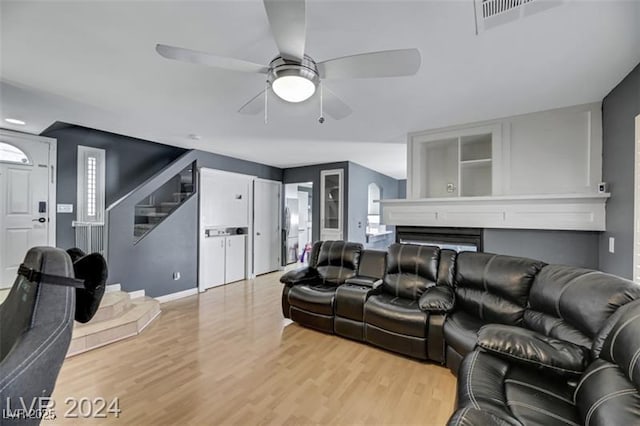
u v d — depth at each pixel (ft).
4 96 8.32
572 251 9.23
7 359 2.41
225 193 17.22
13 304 3.05
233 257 17.90
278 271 21.25
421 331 8.07
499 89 7.87
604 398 3.49
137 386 6.99
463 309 8.29
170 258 14.28
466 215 10.57
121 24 5.19
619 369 3.74
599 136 8.75
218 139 13.30
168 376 7.43
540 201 9.27
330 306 9.95
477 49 5.92
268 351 8.84
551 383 4.66
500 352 5.12
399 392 6.84
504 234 10.21
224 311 12.50
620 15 4.88
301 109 9.29
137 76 7.13
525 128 9.85
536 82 7.45
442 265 9.21
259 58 6.30
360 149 15.24
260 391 6.84
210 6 4.72
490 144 11.57
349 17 4.92
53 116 9.93
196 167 15.60
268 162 19.40
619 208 7.57
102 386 6.98
